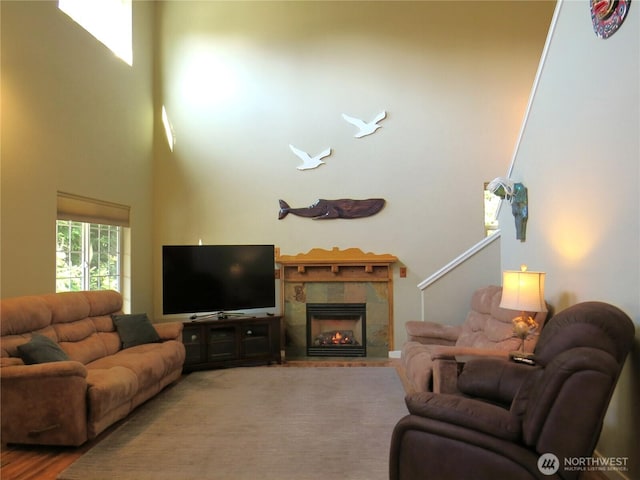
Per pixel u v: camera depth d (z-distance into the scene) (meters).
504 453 1.78
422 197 5.58
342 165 5.69
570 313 2.17
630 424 2.23
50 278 3.84
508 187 3.96
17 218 3.48
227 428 3.15
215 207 5.81
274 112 5.80
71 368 2.76
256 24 5.86
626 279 2.29
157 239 5.85
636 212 2.19
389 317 5.55
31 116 3.63
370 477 2.42
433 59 5.64
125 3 5.34
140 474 2.48
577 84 2.83
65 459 2.67
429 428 1.97
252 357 5.15
